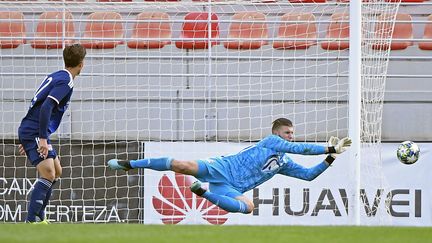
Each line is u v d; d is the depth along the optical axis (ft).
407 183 138.31
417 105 154.30
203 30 159.02
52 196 142.10
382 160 138.41
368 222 133.39
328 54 155.94
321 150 102.17
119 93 153.99
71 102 153.48
